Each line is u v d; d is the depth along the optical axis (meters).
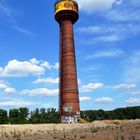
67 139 42.69
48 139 44.19
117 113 140.12
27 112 121.88
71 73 106.00
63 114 102.75
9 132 63.34
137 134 42.66
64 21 114.62
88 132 57.00
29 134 58.91
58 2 116.25
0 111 109.81
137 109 137.88
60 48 112.44
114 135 43.12
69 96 103.12
